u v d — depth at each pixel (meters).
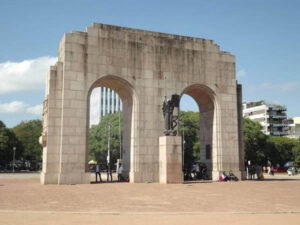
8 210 14.62
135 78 34.47
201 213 14.27
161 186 28.27
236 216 13.59
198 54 37.66
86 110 32.16
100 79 33.06
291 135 137.75
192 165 42.00
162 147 32.50
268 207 16.31
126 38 34.66
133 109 34.47
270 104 138.38
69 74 31.80
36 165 104.56
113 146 83.44
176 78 36.19
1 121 85.25
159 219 12.75
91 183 31.75
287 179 42.56
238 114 39.97
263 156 81.75
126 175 35.44
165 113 33.16
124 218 12.95
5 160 90.81
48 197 19.83
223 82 38.50
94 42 33.19
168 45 36.38
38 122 104.75
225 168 37.00
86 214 13.84
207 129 39.47
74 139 31.33
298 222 12.18
